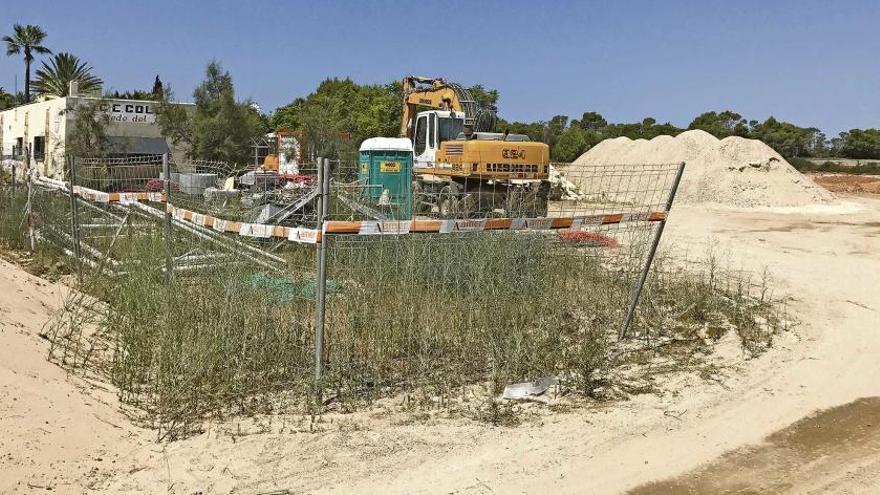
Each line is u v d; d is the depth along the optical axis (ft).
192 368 18.70
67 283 30.42
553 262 26.08
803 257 46.21
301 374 19.61
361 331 21.76
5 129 127.75
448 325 22.80
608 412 18.69
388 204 29.30
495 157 53.62
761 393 20.45
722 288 33.65
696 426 17.99
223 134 103.14
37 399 15.83
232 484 14.19
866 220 73.51
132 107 103.71
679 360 23.20
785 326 27.61
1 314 21.03
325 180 18.04
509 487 14.58
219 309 22.20
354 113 149.07
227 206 32.53
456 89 62.28
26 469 13.30
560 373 21.18
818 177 152.56
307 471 14.87
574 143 156.15
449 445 16.35
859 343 25.66
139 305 23.20
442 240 24.03
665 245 50.39
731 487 14.94
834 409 19.38
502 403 19.02
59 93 153.38
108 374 19.62
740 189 91.71
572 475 15.19
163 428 16.57
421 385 19.89
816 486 15.03
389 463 15.38
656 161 107.14
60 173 95.55
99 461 14.49
